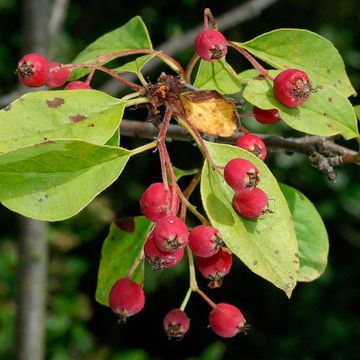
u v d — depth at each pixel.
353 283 0.76
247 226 0.17
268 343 0.78
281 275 0.17
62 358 0.61
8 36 0.70
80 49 0.69
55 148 0.17
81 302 0.64
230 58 0.72
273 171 0.70
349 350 0.75
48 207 0.17
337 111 0.20
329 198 0.72
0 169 0.17
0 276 0.59
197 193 0.62
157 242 0.17
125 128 0.26
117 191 0.74
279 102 0.20
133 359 0.64
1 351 0.56
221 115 0.20
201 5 0.75
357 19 0.73
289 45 0.21
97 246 0.75
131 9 0.75
